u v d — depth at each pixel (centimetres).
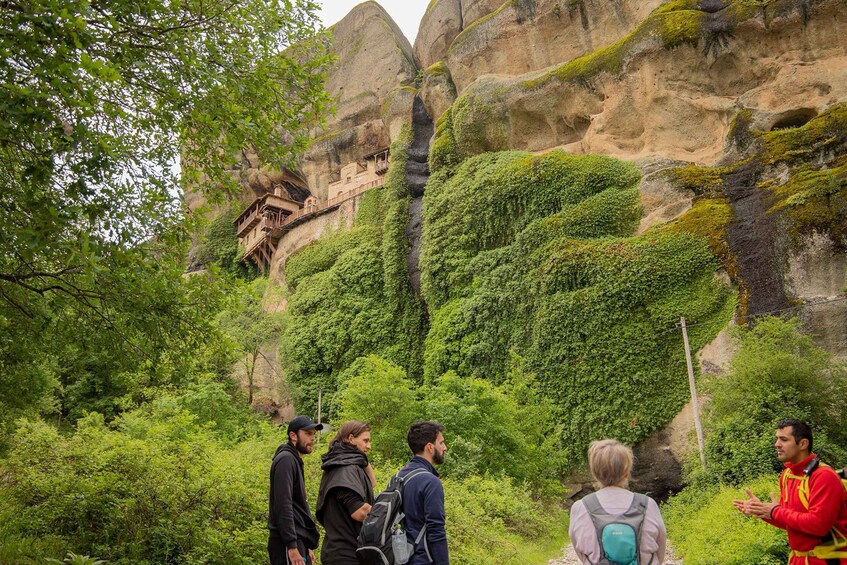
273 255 5138
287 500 535
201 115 838
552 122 3659
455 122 3944
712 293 2469
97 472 891
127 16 793
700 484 1817
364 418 1953
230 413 2691
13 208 709
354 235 4347
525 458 2089
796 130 2655
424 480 452
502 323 3052
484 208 3438
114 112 773
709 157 3012
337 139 5403
